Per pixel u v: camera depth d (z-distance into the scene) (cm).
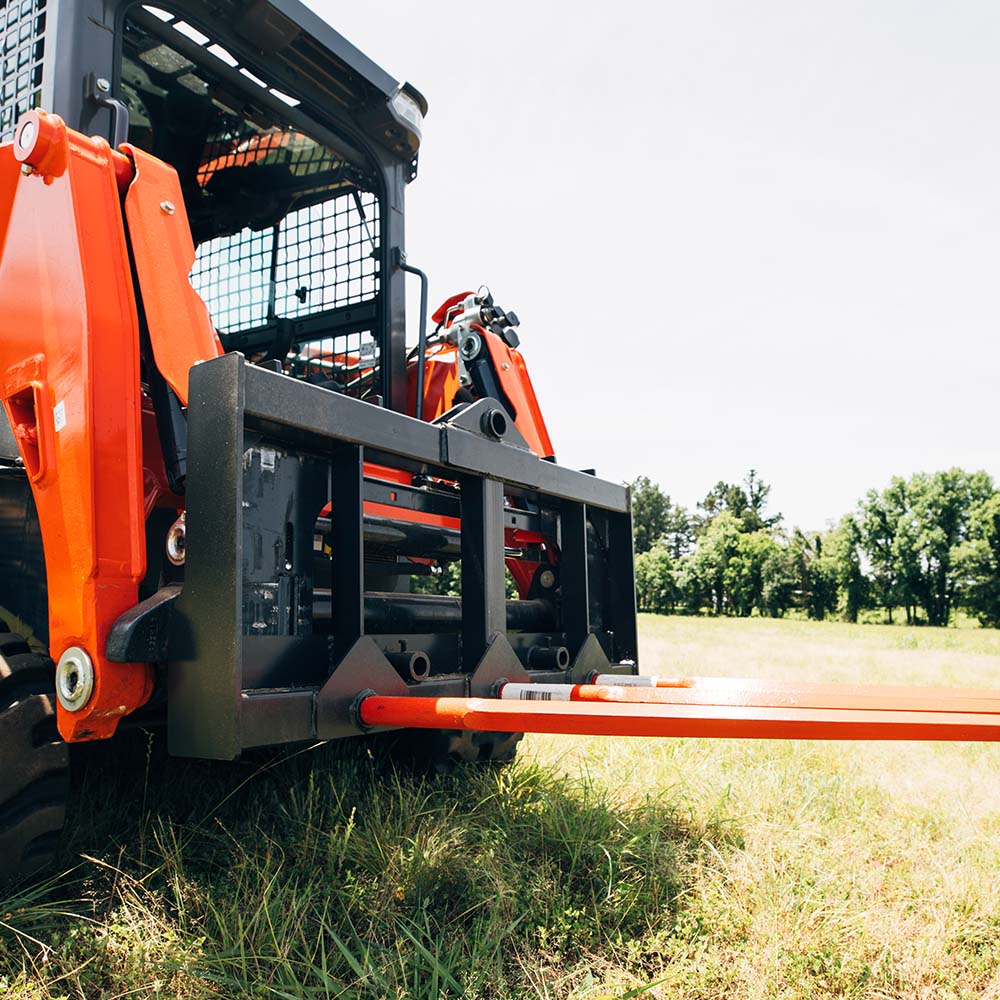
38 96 240
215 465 193
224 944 196
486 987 191
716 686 242
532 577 338
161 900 220
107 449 203
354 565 221
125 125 238
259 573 205
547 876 244
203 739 188
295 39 293
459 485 278
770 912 217
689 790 325
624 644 343
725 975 192
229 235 388
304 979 186
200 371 199
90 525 197
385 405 330
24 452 219
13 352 227
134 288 224
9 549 247
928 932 212
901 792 352
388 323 334
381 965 193
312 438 217
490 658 262
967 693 195
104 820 263
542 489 298
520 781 318
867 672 934
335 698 207
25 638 236
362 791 302
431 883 236
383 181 338
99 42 239
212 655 188
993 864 262
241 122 343
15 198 233
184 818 277
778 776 350
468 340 364
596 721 177
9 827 205
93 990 185
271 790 290
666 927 218
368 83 317
